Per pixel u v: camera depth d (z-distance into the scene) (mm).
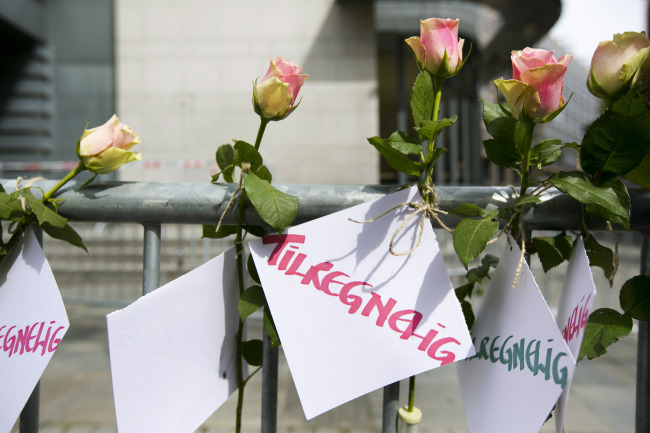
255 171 677
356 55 7562
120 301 4684
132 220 746
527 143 635
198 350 694
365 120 7562
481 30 8648
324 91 7594
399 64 8078
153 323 655
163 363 663
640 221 696
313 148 7602
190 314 685
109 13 7602
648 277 621
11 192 734
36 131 7543
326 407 632
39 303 681
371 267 670
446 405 2730
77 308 4996
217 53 7613
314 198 721
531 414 592
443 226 649
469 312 721
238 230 708
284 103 637
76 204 733
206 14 7598
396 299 663
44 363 655
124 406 631
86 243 5422
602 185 629
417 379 3158
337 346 651
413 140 646
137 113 7621
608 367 3447
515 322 634
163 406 661
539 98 586
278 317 651
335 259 673
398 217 677
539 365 590
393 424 744
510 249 665
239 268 722
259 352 741
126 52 7602
